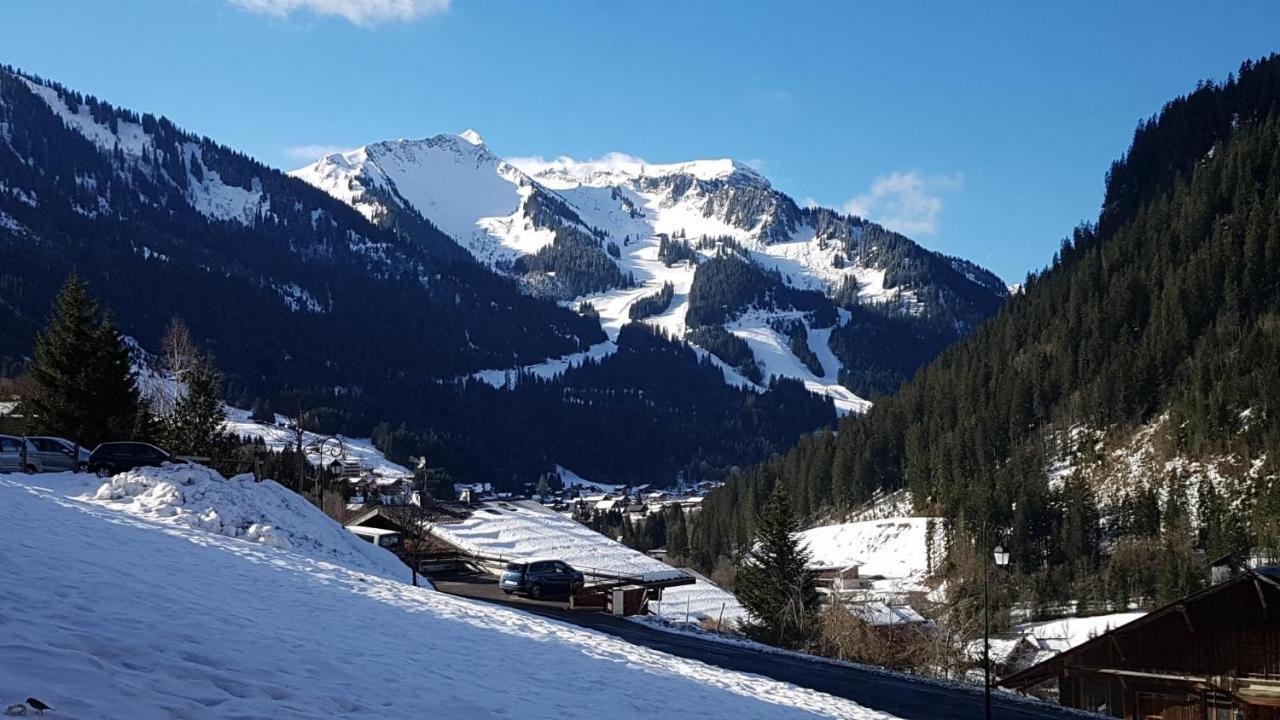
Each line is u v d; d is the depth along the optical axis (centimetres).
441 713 983
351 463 12581
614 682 1548
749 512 13025
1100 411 12419
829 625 4325
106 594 1155
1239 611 2950
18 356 14800
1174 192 17275
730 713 1506
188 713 718
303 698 874
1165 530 9362
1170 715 2992
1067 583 8625
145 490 3191
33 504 2075
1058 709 2722
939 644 3966
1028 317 16138
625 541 13638
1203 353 12300
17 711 610
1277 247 13225
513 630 1931
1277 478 9056
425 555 5466
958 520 9869
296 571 2081
